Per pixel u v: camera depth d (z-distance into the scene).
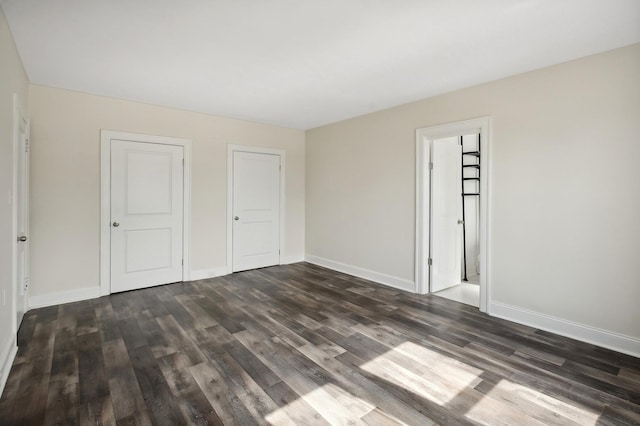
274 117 4.71
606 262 2.55
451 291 4.07
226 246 4.77
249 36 2.35
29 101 3.30
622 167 2.46
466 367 2.25
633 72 2.41
